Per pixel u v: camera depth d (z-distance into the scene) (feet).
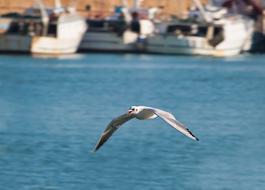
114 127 57.88
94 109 217.15
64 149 151.53
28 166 135.03
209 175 130.00
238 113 210.59
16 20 411.34
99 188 121.70
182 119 198.90
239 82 295.07
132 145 155.33
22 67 345.51
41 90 266.36
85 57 404.16
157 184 124.26
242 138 166.61
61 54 409.49
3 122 190.29
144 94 259.60
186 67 354.95
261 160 142.20
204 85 285.64
